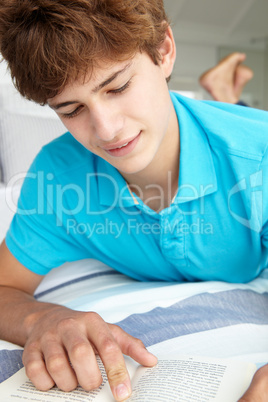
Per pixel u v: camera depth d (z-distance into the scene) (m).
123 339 0.58
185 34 7.57
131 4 0.57
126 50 0.56
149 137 0.65
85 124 0.63
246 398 0.45
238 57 2.05
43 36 0.55
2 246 0.92
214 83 2.08
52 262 0.93
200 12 7.34
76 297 0.94
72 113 0.62
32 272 0.91
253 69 8.06
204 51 7.84
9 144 1.75
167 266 0.91
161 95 0.65
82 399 0.50
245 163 0.77
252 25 7.78
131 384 0.52
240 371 0.50
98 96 0.58
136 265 0.94
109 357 0.52
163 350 0.63
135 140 0.64
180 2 7.06
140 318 0.72
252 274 0.95
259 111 0.90
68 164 0.88
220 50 7.92
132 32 0.57
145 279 1.00
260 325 0.72
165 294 0.83
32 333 0.62
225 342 0.65
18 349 0.65
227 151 0.78
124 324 0.71
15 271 0.90
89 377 0.51
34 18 0.56
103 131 0.60
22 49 0.58
